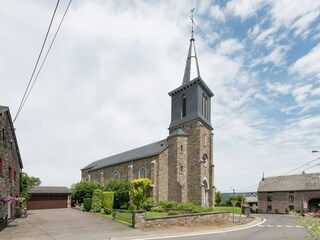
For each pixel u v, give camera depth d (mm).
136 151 51594
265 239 16828
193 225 22281
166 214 27406
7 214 22266
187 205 32500
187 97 41719
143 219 19688
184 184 37594
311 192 59812
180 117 42656
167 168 39344
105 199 28734
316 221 6387
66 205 43312
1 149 20422
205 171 38719
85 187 39312
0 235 16719
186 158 38938
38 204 41156
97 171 56406
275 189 65375
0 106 20938
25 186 31031
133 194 32375
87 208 33250
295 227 24438
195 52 45281
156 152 39219
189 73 43500
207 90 42938
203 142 39094
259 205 67438
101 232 17875
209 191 38906
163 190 38156
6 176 22031
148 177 39688
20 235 16703
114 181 34812
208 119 42531
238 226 24375
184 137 39469
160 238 16516
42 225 20891
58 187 46469
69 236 16422
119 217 23516
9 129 23016
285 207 62625
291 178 66188
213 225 23609
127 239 15945
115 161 51094
